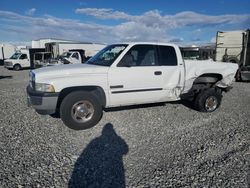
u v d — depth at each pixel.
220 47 18.45
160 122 5.46
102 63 5.46
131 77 5.29
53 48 28.98
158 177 3.15
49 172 3.24
